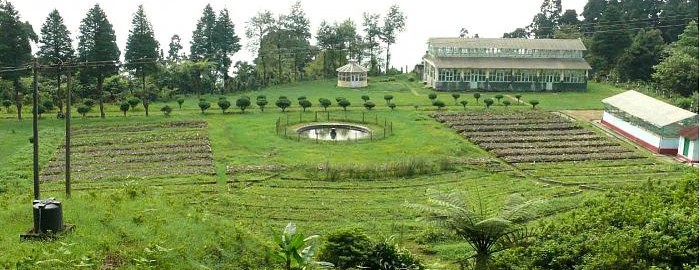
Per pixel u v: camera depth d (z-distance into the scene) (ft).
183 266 77.66
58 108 272.10
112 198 104.01
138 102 265.34
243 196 150.20
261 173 172.96
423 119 252.01
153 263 76.28
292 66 404.77
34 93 103.65
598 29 404.98
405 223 127.85
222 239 86.89
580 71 329.72
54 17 272.31
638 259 77.97
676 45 358.64
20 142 206.08
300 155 193.88
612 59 387.75
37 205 81.25
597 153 201.16
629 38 385.70
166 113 255.70
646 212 92.27
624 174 175.83
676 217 83.97
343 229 90.53
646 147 210.79
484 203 135.44
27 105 273.13
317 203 144.97
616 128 234.79
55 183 160.25
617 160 194.08
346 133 235.40
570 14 510.99
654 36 372.79
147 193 112.27
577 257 83.87
